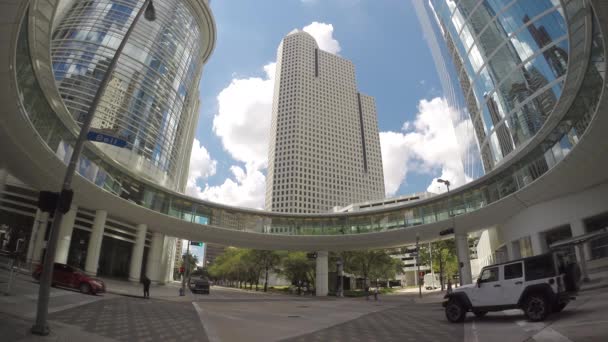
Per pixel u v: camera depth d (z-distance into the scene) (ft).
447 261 209.46
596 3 41.83
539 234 101.50
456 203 136.98
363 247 163.84
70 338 28.12
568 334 27.71
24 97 71.41
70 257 141.38
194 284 122.62
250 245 163.94
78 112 164.25
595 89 68.54
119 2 208.74
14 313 35.09
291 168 615.98
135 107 185.68
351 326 45.85
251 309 72.84
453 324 42.75
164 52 217.97
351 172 654.94
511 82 142.20
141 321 41.68
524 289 37.47
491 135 164.55
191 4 265.34
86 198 112.98
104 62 183.52
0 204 114.42
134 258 134.62
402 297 154.20
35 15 51.62
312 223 164.14
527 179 106.52
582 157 76.74
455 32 199.11
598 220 87.81
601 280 67.26
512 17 139.54
